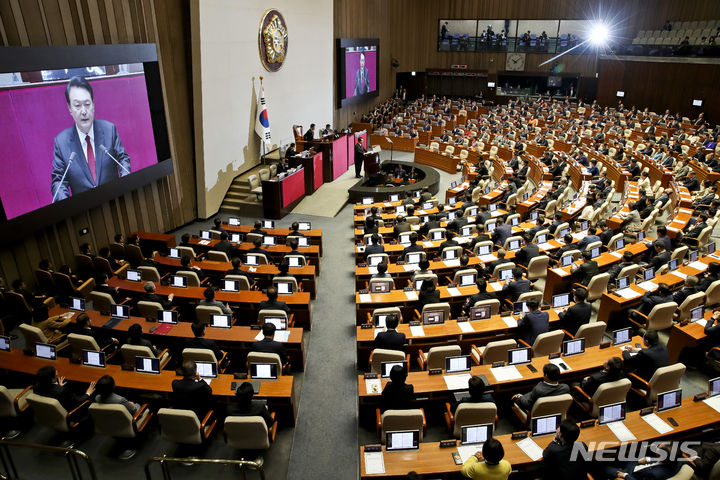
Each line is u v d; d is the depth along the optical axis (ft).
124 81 42.83
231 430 20.81
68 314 30.73
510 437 19.99
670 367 22.89
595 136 93.71
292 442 24.49
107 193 42.01
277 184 55.98
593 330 27.20
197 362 24.56
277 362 24.29
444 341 28.58
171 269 39.73
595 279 33.81
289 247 43.34
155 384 24.12
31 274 37.55
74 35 38.86
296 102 78.02
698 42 107.86
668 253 37.19
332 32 88.58
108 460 23.11
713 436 21.03
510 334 28.94
